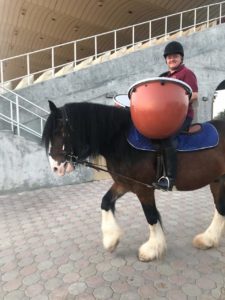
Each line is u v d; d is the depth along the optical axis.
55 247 3.93
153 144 3.14
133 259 3.52
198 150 3.30
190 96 3.16
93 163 3.45
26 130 7.02
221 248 3.76
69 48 22.00
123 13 16.97
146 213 3.39
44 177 6.84
